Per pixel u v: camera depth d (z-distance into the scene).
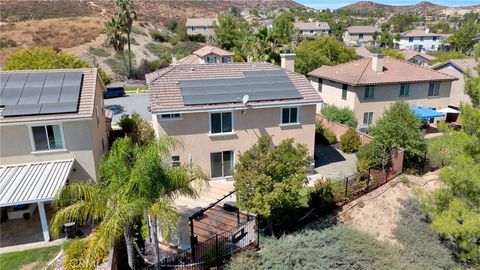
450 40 120.00
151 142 15.64
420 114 38.81
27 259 16.91
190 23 125.88
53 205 17.47
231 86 27.30
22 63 40.72
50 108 21.23
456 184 17.67
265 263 16.64
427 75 41.41
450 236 18.69
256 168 18.23
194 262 17.12
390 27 199.62
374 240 19.25
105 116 33.38
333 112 39.44
